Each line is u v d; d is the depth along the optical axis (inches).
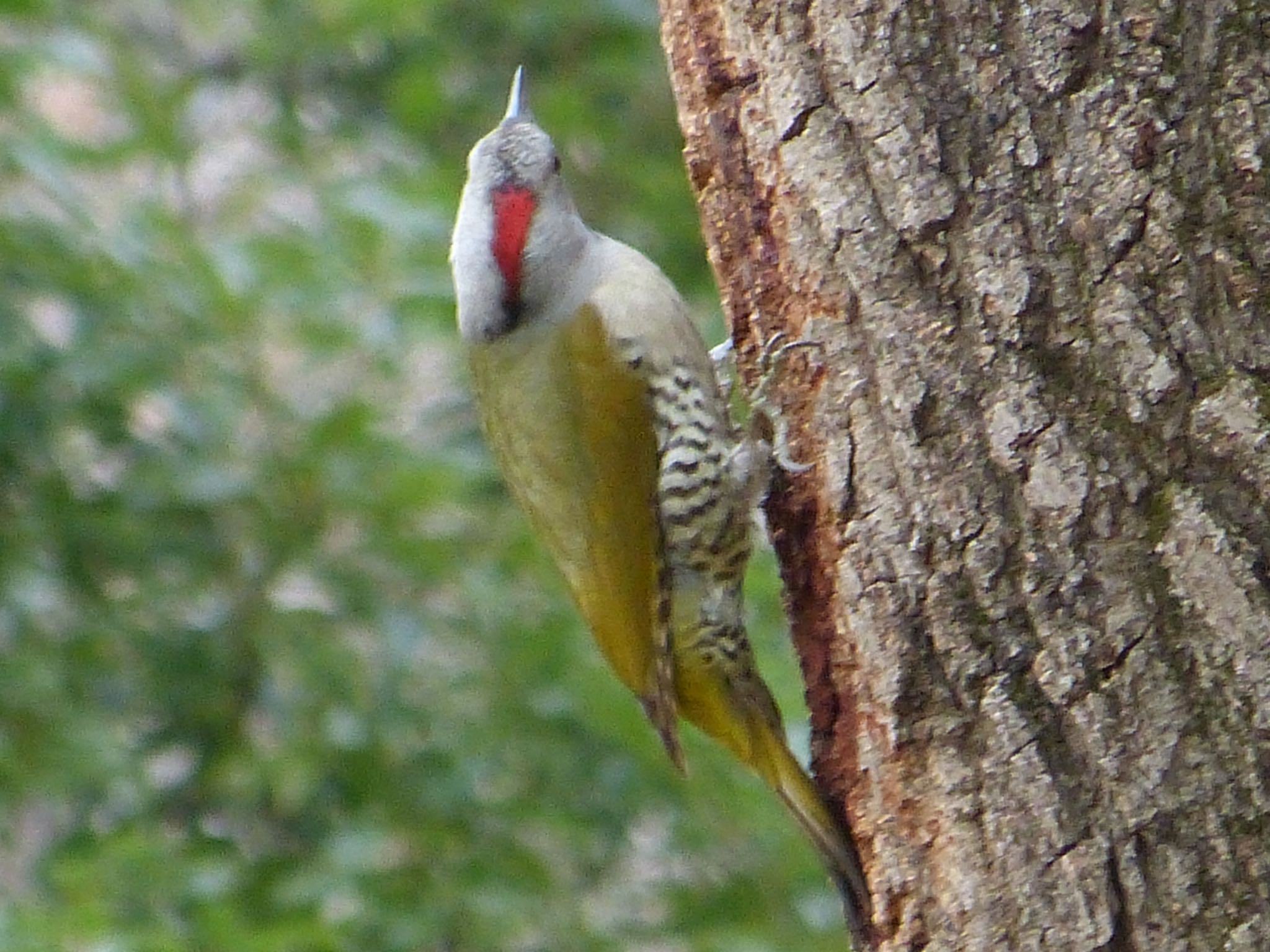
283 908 553.6
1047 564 265.3
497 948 569.6
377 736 585.0
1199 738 253.3
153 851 524.1
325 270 587.2
